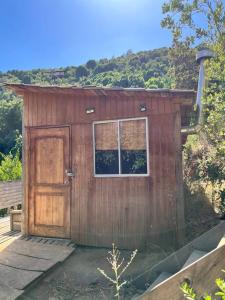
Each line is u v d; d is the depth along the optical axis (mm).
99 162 6309
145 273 4344
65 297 4379
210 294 2662
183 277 2768
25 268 5039
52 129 6723
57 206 6578
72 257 5711
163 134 5852
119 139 6164
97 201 6234
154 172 5879
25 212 6828
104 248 6074
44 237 6633
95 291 4496
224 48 3854
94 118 6363
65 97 6629
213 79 4062
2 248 6008
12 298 4164
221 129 3965
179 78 10953
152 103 5934
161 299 2820
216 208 6297
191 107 6574
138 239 5891
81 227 6305
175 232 5672
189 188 6648
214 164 6043
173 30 4574
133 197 5988
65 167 6555
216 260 2701
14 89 6633
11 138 32188
